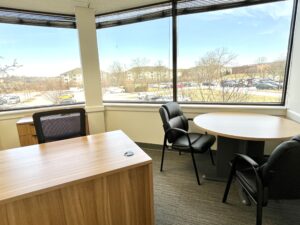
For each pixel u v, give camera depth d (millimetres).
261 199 1266
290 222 1634
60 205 1197
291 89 2496
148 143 3404
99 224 1336
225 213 1752
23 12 3070
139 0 2854
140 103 3463
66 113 1934
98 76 3348
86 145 1635
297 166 1179
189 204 1885
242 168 1674
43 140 1823
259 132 1749
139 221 1474
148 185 1411
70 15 3369
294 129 1820
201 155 3000
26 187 1062
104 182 1287
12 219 1091
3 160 1390
